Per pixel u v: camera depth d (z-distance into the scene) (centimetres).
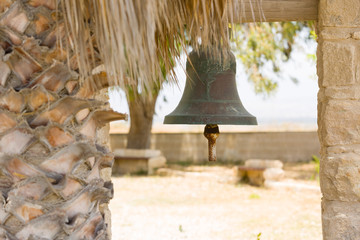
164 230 835
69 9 193
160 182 1491
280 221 898
